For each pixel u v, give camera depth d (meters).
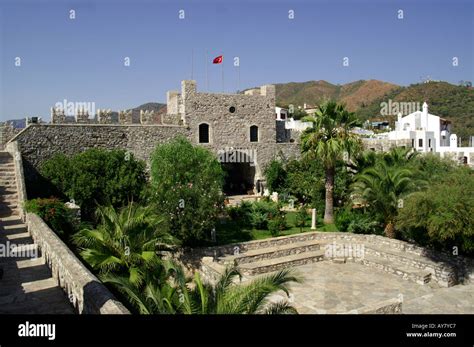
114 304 8.55
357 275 20.72
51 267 13.12
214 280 19.08
